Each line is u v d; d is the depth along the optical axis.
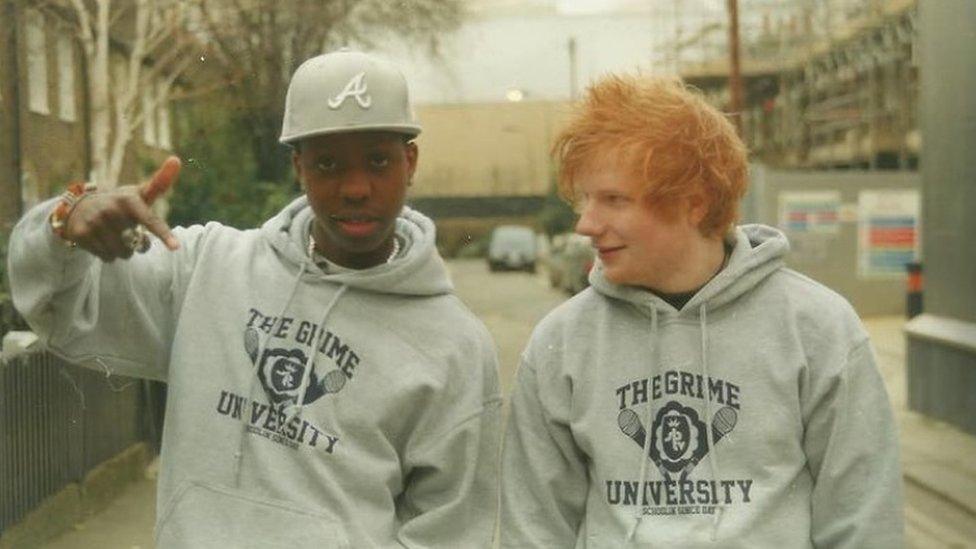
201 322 2.55
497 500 2.71
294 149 2.50
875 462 2.46
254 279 2.59
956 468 9.21
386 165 2.45
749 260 2.53
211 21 15.35
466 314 2.69
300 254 2.58
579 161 2.48
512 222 60.53
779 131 34.19
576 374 2.61
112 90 16.30
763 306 2.55
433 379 2.56
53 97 17.88
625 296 2.57
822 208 22.83
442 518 2.58
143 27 14.45
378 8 17.83
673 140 2.41
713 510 2.44
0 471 6.18
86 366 2.54
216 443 2.47
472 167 60.56
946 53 10.71
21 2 15.34
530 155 60.22
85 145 18.94
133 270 2.53
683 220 2.48
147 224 2.19
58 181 16.94
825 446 2.49
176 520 2.46
